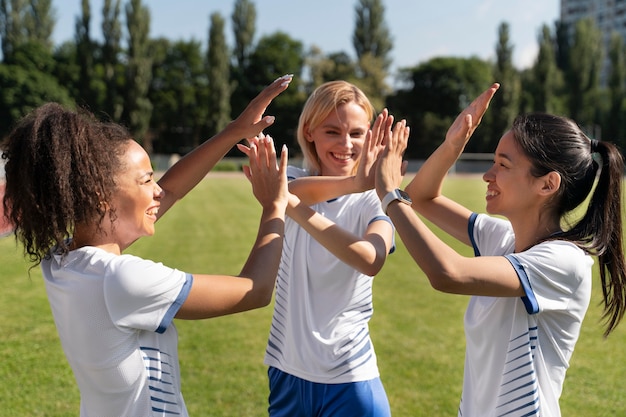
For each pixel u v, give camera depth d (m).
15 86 47.31
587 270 1.69
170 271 1.51
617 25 81.69
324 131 2.39
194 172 2.02
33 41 50.47
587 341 5.23
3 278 7.30
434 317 5.82
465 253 9.59
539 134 1.71
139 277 1.44
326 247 1.88
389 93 53.56
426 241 1.61
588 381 4.30
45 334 5.21
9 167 1.45
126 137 1.58
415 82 55.28
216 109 50.75
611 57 51.09
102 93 49.47
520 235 1.83
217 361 4.55
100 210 1.47
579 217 1.88
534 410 1.64
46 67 50.78
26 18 52.97
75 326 1.46
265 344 4.97
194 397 3.89
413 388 4.06
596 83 52.41
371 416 2.16
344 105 2.37
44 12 53.84
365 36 52.81
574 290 1.67
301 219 1.89
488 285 1.58
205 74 54.78
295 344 2.22
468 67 54.62
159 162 44.50
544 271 1.62
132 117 47.53
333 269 2.19
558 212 1.78
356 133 2.41
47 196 1.40
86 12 47.81
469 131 1.92
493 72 47.75
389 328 5.45
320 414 2.19
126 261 1.46
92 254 1.48
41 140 1.40
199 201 18.64
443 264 1.57
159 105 53.53
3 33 51.59
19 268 7.84
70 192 1.40
